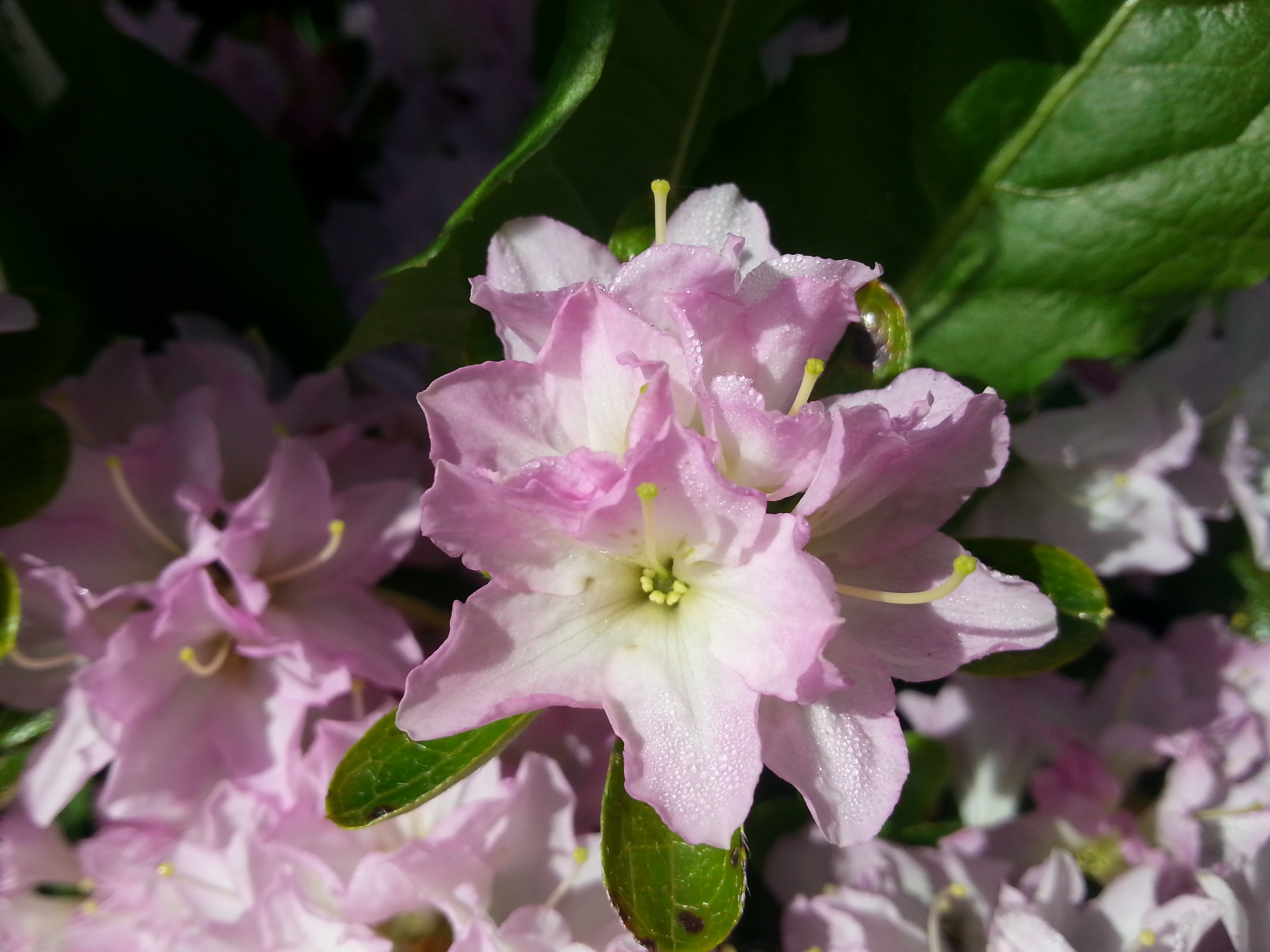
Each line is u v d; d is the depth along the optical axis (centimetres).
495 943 16
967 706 19
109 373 19
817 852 18
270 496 18
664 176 19
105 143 20
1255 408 20
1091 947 17
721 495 14
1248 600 21
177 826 18
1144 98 18
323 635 18
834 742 14
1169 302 19
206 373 19
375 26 25
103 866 18
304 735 18
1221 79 18
